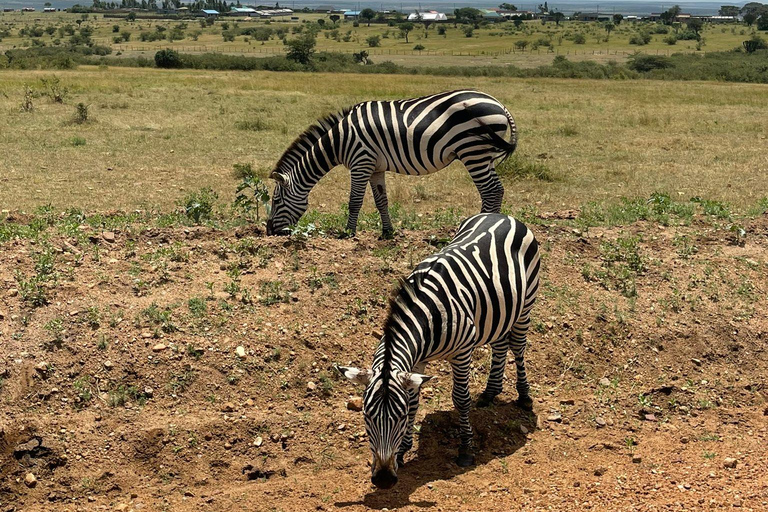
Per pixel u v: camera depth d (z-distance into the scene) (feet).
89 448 18.58
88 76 114.32
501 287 18.47
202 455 18.85
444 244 27.91
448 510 16.55
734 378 23.61
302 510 16.76
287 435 19.60
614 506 16.85
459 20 510.58
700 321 25.17
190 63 165.68
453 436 19.83
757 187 44.32
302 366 21.52
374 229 30.66
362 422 20.17
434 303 16.94
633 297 25.90
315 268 25.00
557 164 51.80
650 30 426.51
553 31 424.87
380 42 352.69
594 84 124.98
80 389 19.88
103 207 37.99
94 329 21.31
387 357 15.42
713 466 18.88
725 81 149.48
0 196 39.47
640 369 23.41
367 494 17.31
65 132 59.36
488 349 23.29
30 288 22.47
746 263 28.48
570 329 24.08
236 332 21.99
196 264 25.18
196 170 47.55
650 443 20.25
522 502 16.93
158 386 20.30
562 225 31.07
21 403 19.44
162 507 17.25
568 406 21.56
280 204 28.84
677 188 44.06
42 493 17.71
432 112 27.45
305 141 29.04
